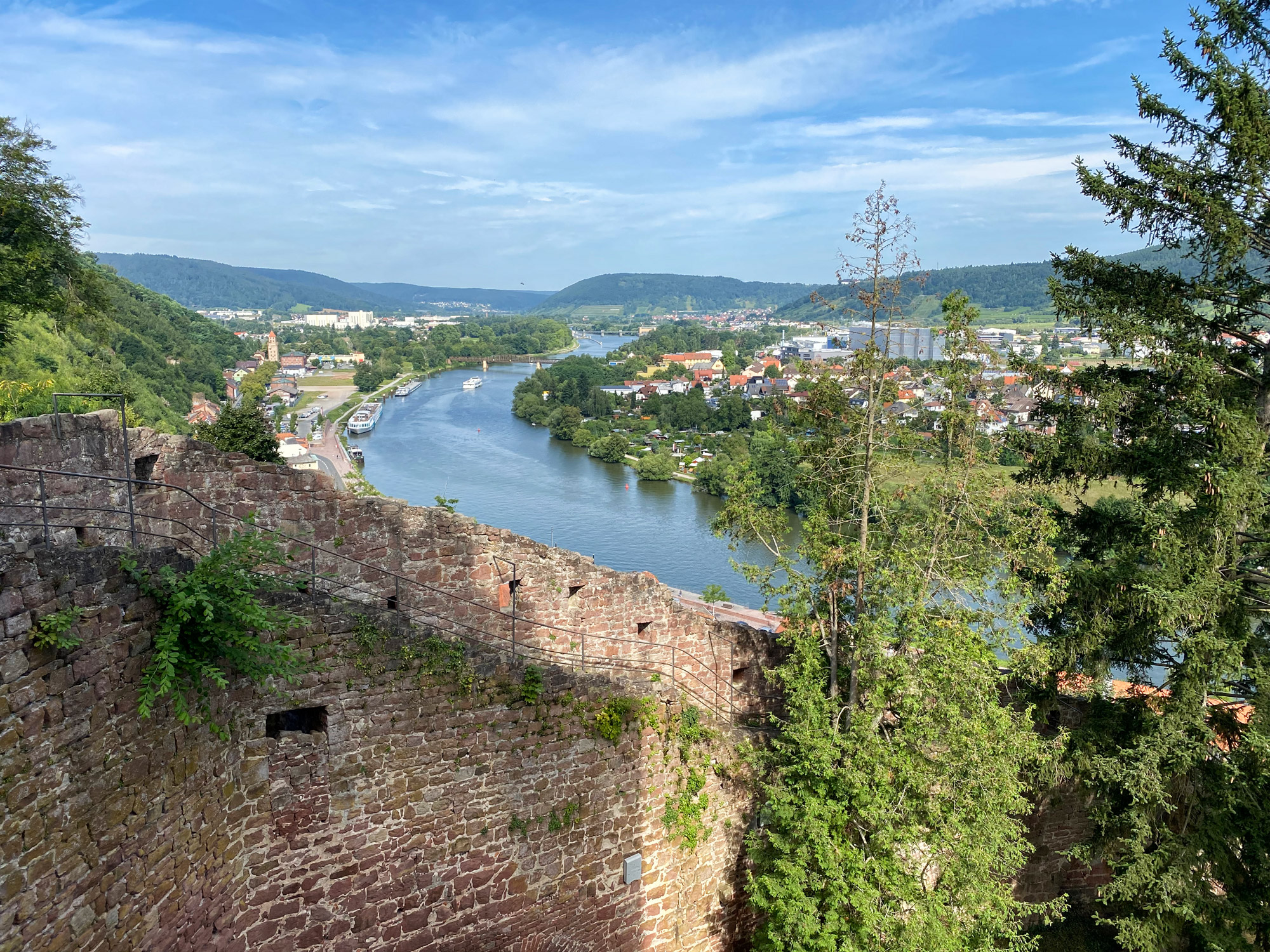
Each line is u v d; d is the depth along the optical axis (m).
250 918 12.05
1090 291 18.17
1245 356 17.33
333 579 15.46
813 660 16.70
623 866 15.92
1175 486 16.39
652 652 20.23
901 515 17.14
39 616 8.27
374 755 12.91
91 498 13.66
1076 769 17.86
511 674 14.07
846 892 14.77
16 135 27.81
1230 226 15.59
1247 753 15.42
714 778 17.09
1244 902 15.80
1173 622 15.59
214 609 10.43
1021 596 17.50
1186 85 16.56
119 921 9.44
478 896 14.23
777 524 17.97
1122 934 16.39
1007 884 18.69
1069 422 17.94
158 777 10.09
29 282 29.47
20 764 8.05
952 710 14.80
